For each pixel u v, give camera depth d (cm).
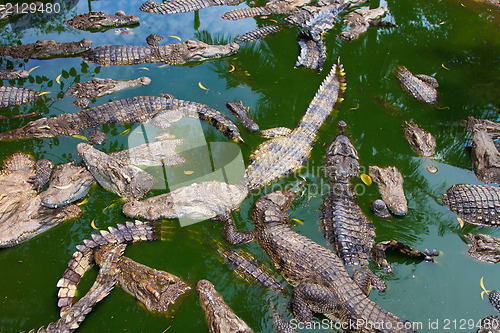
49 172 718
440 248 627
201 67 1030
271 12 1273
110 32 1149
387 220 666
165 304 529
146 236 622
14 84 940
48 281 574
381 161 775
